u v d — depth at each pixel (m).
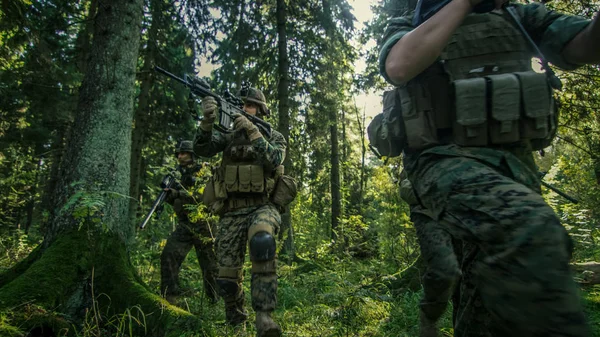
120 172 3.96
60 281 3.09
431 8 1.44
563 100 5.82
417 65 1.31
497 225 1.10
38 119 12.66
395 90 1.59
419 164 1.47
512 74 1.39
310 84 11.92
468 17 1.52
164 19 10.51
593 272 3.90
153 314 3.04
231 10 11.01
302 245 10.09
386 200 7.06
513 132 1.34
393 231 6.55
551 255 1.01
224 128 3.22
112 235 3.63
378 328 3.23
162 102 12.30
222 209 3.37
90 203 2.91
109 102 4.03
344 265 5.30
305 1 11.54
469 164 1.30
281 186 3.37
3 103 10.13
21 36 6.07
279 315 3.69
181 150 5.00
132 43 4.34
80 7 9.88
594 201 6.46
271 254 2.96
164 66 11.27
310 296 4.18
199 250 4.61
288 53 11.77
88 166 3.81
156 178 9.29
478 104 1.35
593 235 5.05
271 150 3.24
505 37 1.47
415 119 1.46
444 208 1.29
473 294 1.46
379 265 5.58
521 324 1.02
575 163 7.05
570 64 1.46
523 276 1.02
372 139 1.74
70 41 11.51
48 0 7.91
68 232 3.49
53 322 2.73
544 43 1.50
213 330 3.05
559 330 0.97
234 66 11.60
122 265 3.46
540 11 1.54
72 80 10.02
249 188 3.21
